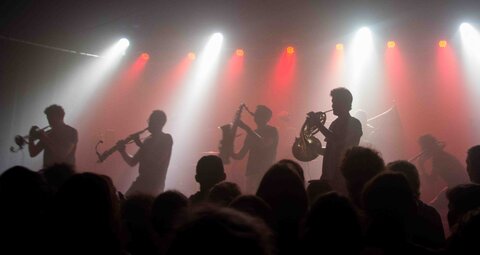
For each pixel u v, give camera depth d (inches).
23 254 97.0
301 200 113.9
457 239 99.2
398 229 103.4
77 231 94.7
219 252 46.3
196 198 168.4
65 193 98.3
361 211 111.1
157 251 118.8
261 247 48.2
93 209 96.9
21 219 104.3
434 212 138.3
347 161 137.9
